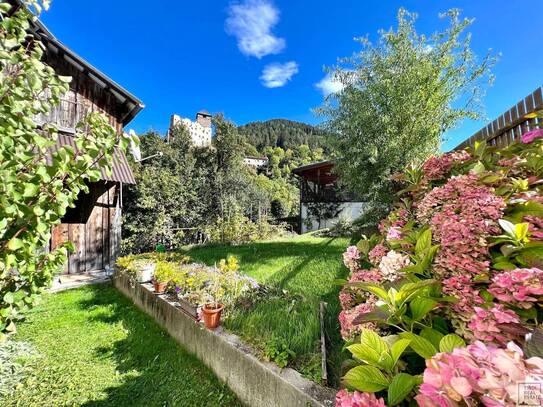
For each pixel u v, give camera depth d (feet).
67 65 21.21
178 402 6.84
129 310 13.44
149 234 38.96
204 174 50.03
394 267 4.31
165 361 8.73
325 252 17.37
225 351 7.39
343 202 44.21
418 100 15.15
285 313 8.41
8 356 8.64
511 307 2.75
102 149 5.94
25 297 5.85
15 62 5.31
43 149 5.94
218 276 10.19
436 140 15.76
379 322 3.46
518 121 7.91
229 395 6.98
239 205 50.70
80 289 17.49
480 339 2.55
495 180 4.35
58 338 10.45
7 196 4.85
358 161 16.11
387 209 16.03
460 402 1.76
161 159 46.21
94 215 22.36
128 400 7.01
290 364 6.05
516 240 3.25
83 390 7.43
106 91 23.22
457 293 3.09
